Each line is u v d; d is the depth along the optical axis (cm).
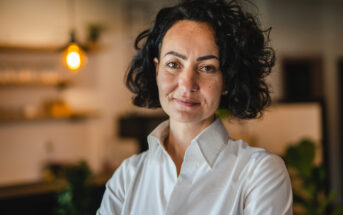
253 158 82
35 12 397
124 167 97
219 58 83
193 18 83
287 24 438
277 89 417
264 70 96
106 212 93
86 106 426
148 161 94
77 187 212
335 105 443
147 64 101
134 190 91
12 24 388
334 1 452
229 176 82
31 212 261
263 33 99
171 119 93
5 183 390
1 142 389
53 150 412
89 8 420
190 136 90
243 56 88
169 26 87
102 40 427
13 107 391
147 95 107
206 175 83
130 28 436
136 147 445
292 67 433
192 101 82
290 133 395
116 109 439
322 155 394
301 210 320
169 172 88
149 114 412
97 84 430
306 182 270
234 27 84
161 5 441
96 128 431
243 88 91
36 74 388
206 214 80
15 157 396
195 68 82
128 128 384
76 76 419
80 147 424
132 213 89
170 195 83
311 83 437
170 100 85
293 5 441
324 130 398
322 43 450
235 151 86
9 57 387
